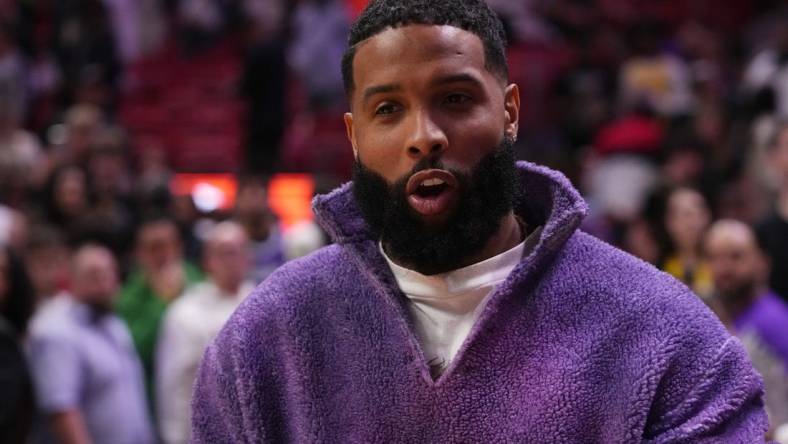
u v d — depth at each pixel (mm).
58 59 21938
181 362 9242
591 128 17812
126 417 9008
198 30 23500
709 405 2660
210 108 21766
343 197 2941
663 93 18656
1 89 19922
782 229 8242
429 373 2744
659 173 13820
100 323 9039
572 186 2816
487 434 2701
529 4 22344
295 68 20734
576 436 2672
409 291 2854
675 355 2682
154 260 10453
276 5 22250
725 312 7242
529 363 2717
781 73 16047
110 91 21672
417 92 2676
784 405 6863
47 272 10242
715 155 13289
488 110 2713
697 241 9328
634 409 2656
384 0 2756
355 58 2768
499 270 2820
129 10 23578
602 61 19922
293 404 2896
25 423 7699
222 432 3014
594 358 2705
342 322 2887
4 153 14852
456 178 2682
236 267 9438
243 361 2951
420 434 2746
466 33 2707
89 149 14312
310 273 2986
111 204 13625
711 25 25688
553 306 2756
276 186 17391
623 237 11477
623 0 25453
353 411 2818
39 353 8727
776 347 6965
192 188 17000
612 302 2752
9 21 22062
